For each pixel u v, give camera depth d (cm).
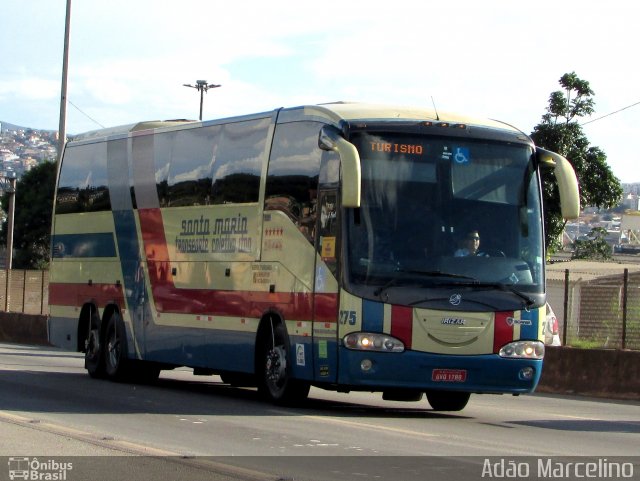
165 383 2302
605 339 2714
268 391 1748
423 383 1555
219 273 1897
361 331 1541
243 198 1848
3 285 4884
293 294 1678
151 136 2181
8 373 2366
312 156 1669
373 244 1561
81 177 2475
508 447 1318
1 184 5753
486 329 1577
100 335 2322
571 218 1628
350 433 1404
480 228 1603
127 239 2236
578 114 4112
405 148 1598
